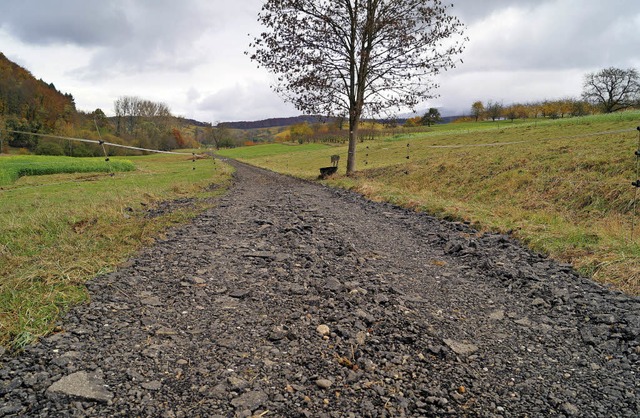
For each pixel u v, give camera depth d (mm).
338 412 2441
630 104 66375
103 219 7902
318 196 13711
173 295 4207
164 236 6785
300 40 20312
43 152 41938
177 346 3172
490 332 3674
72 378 2621
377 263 5680
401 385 2758
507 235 7203
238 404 2471
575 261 5535
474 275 5316
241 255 5777
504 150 20031
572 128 32531
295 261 5555
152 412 2367
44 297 3748
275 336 3361
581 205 10922
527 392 2717
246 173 34125
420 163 21406
